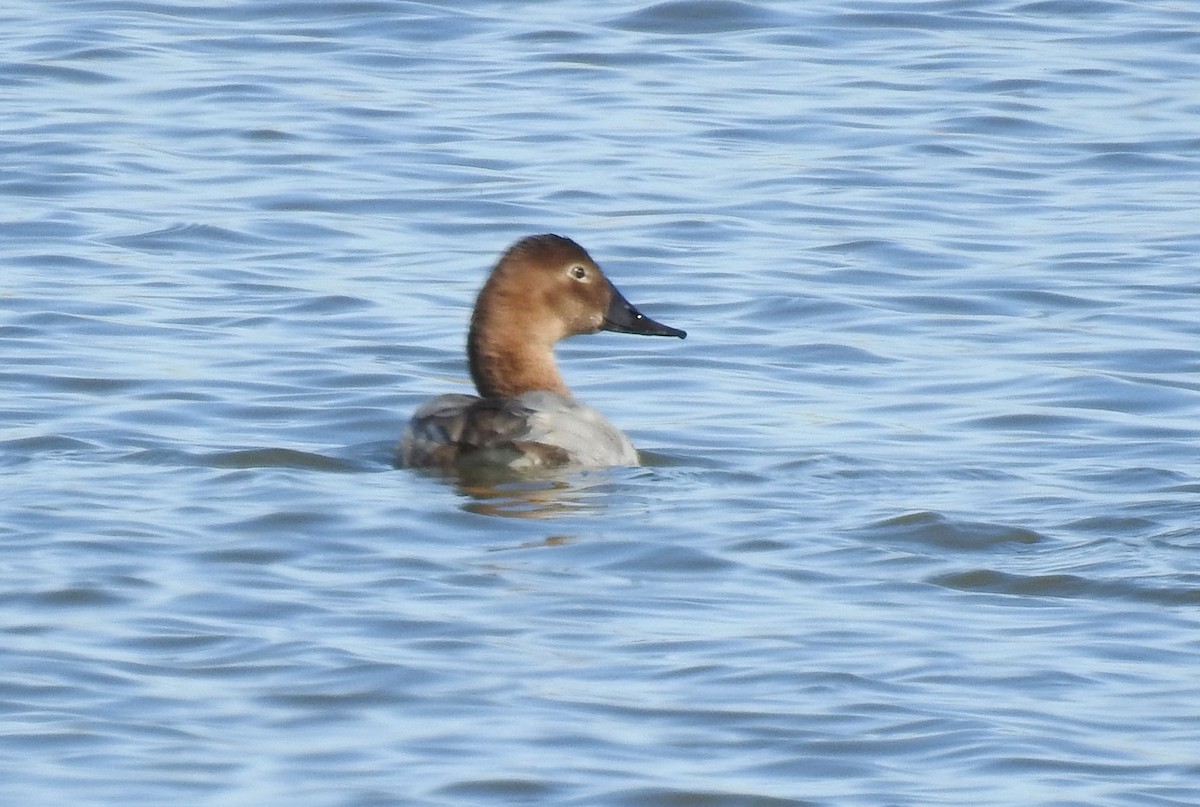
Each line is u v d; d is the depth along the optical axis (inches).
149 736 471.5
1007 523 625.9
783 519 629.6
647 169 1051.9
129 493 641.0
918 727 481.1
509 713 486.3
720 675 509.0
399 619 541.6
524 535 610.2
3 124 1093.8
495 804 442.6
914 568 587.5
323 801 442.3
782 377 809.5
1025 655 524.1
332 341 833.5
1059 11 1332.4
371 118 1120.8
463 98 1157.7
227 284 900.0
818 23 1301.7
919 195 1026.1
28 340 821.9
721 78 1200.2
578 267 729.6
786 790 450.9
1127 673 513.7
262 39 1252.5
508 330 724.0
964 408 770.2
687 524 621.3
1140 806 444.1
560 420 671.8
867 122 1127.6
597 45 1252.5
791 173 1053.2
